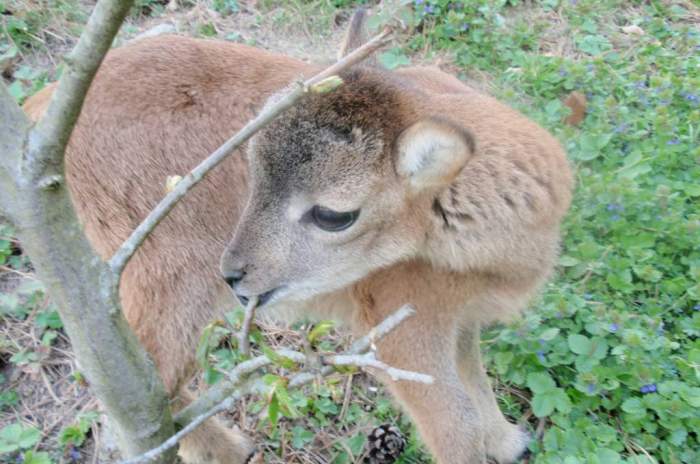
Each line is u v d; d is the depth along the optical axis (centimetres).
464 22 135
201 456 95
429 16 137
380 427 96
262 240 83
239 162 89
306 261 83
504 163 84
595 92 127
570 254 107
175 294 90
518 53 132
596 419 96
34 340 101
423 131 80
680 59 132
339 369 66
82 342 67
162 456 73
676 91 126
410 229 85
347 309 93
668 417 94
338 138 81
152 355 90
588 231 109
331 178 81
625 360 97
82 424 94
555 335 98
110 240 89
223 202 89
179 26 135
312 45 136
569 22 142
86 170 88
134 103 88
